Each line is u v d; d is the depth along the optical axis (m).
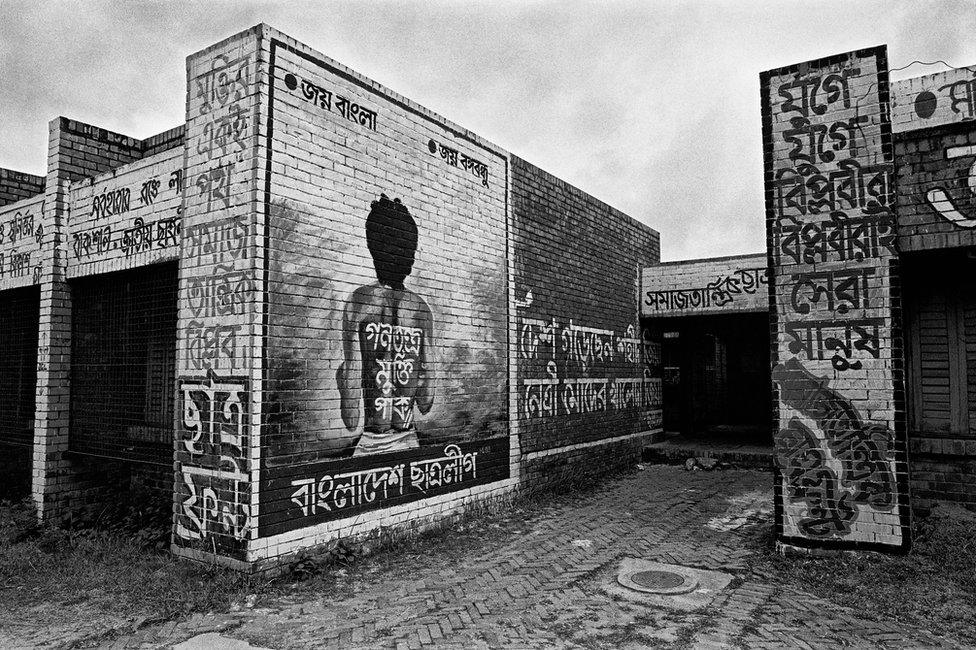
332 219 6.38
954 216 6.06
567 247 11.02
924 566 5.77
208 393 5.88
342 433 6.36
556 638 4.47
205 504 5.81
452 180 8.18
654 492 10.39
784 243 6.61
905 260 6.73
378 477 6.77
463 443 8.12
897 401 6.04
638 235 14.04
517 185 9.61
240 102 5.86
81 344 7.99
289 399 5.82
